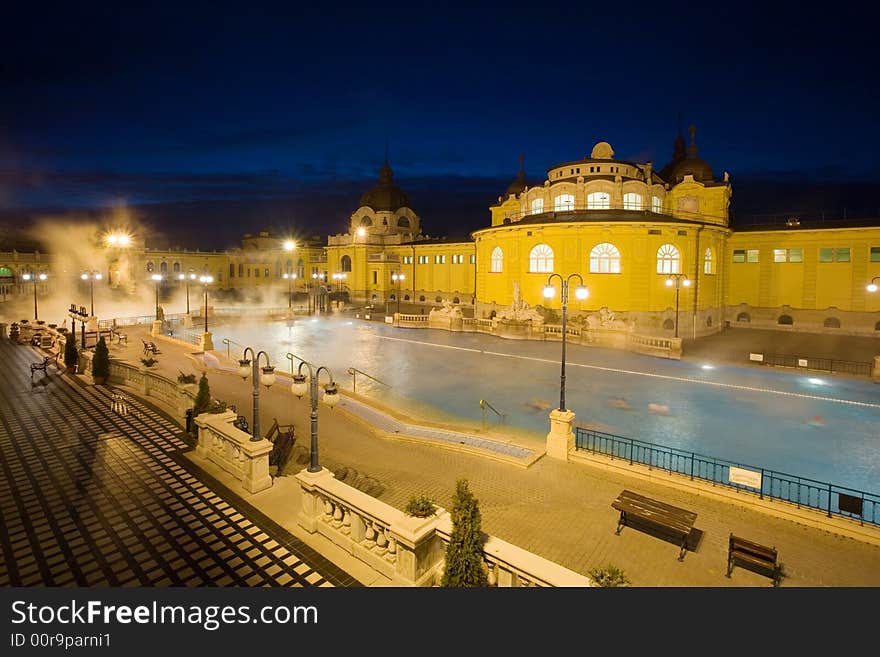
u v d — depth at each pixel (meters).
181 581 8.97
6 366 28.58
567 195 51.25
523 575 7.65
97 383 24.14
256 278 100.75
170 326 48.28
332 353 36.62
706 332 47.53
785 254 49.25
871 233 44.34
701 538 11.30
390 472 14.88
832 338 44.00
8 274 79.50
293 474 14.56
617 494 13.56
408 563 8.64
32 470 13.88
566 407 23.08
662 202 52.44
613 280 44.69
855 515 13.63
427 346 39.44
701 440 18.97
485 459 16.06
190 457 14.88
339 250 83.12
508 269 51.00
